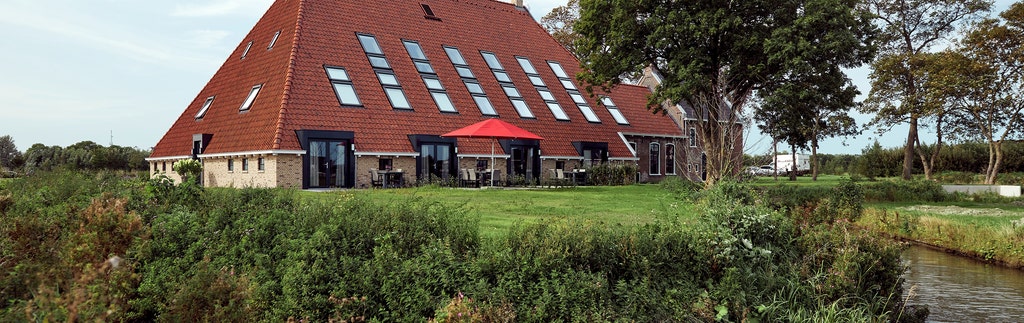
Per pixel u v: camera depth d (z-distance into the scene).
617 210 16.52
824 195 19.17
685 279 9.43
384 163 27.78
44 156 45.09
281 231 9.63
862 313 9.45
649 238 9.93
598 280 8.62
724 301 8.99
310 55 29.52
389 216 10.02
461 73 34.03
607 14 28.69
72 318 5.16
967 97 35.09
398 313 7.86
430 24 36.34
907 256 15.33
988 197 26.77
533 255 8.90
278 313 7.65
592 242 9.35
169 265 8.67
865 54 26.70
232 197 11.55
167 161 32.97
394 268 8.41
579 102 37.75
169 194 11.61
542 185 29.67
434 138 29.06
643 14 28.27
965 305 10.91
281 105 26.62
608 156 35.44
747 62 27.56
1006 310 10.62
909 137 46.34
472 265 8.56
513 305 8.07
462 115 31.42
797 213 14.46
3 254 8.01
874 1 45.25
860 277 9.99
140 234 8.88
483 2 41.12
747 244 10.23
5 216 10.15
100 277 6.17
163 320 7.00
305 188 25.80
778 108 26.73
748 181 17.59
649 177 40.28
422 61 33.25
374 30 33.41
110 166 45.59
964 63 34.38
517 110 33.81
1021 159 51.25
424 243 9.34
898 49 45.72
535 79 37.12
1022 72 34.28
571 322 8.09
